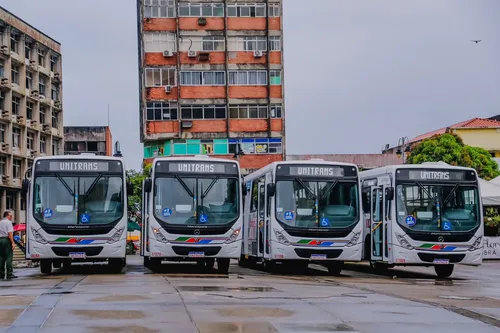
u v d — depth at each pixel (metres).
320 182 21.03
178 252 19.95
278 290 14.05
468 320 10.01
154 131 61.72
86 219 19.70
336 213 20.92
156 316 9.77
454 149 59.59
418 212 20.64
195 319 9.52
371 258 22.52
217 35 62.38
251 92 62.50
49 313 10.02
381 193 21.80
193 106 61.97
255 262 26.70
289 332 8.63
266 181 21.89
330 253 20.73
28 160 62.75
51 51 68.56
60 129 71.25
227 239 20.22
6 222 19.30
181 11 62.16
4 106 58.44
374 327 9.17
